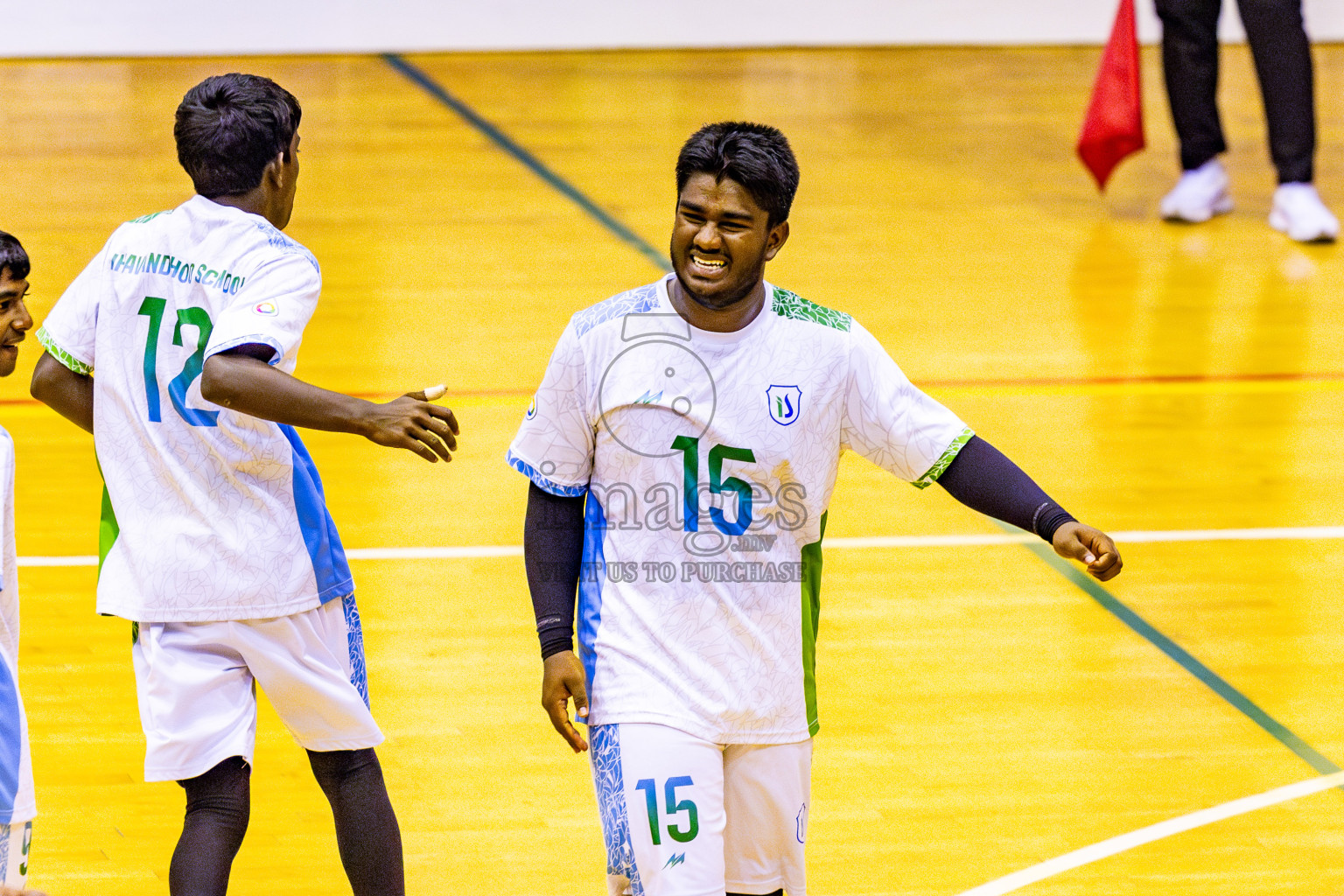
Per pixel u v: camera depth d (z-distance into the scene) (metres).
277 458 9.90
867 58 43.12
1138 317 26.30
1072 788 13.30
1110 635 16.09
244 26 42.03
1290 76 30.42
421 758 13.59
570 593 9.49
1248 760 13.79
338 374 22.69
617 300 9.24
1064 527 9.12
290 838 12.41
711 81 40.25
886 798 13.11
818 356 9.17
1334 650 15.85
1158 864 12.20
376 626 15.91
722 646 9.16
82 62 40.22
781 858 9.62
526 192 31.75
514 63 41.50
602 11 44.25
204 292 9.74
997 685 15.05
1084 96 40.34
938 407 9.48
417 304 25.72
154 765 9.81
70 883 11.70
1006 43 44.81
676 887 8.95
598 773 9.24
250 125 9.95
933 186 33.25
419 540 17.95
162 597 9.77
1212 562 17.83
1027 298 27.05
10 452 9.09
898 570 17.53
